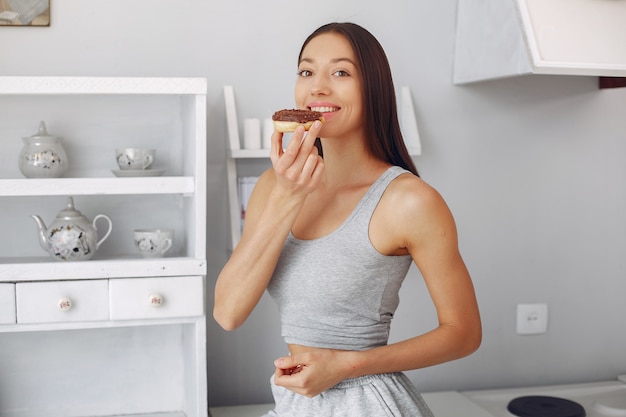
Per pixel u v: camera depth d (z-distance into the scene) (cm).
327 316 126
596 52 184
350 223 125
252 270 126
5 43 190
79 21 194
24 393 197
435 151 217
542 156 225
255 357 210
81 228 178
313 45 128
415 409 129
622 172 232
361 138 130
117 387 202
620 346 235
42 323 171
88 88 170
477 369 226
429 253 125
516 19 185
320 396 126
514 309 227
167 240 184
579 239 230
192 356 184
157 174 184
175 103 199
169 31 199
